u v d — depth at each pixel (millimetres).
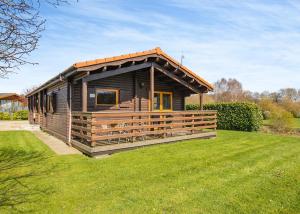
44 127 16094
